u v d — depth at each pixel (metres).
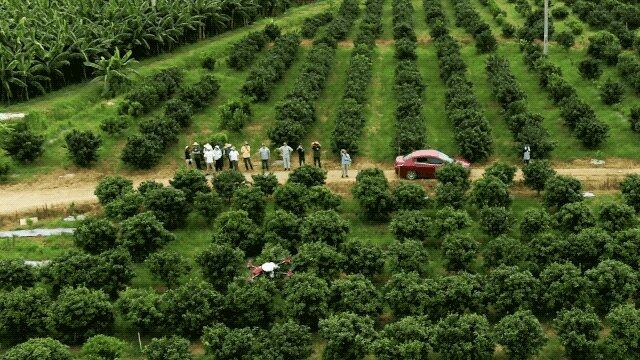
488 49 66.12
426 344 26.11
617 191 41.25
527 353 26.19
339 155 48.12
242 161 48.75
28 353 25.38
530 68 60.81
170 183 40.50
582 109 48.59
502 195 37.84
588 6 72.62
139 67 62.47
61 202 42.16
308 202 38.44
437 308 28.97
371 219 39.16
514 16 77.88
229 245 32.94
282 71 62.94
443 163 43.28
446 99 54.50
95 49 58.03
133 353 28.52
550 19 72.19
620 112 51.16
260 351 26.30
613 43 61.09
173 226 38.94
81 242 35.06
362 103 56.16
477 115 48.66
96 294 29.27
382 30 76.31
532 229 34.84
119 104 54.28
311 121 52.81
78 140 46.19
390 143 49.22
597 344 26.36
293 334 26.62
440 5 81.62
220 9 72.56
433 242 36.03
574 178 38.81
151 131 48.84
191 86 57.19
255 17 80.62
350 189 42.50
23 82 53.06
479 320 26.91
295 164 47.69
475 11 76.94
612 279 28.59
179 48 69.44
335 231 34.25
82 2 63.19
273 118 55.34
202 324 28.91
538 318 29.47
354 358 26.78
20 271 31.52
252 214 37.91
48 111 52.62
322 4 91.19
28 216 40.78
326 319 27.44
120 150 49.31
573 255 31.33
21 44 55.47
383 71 63.91
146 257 34.72
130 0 64.31
